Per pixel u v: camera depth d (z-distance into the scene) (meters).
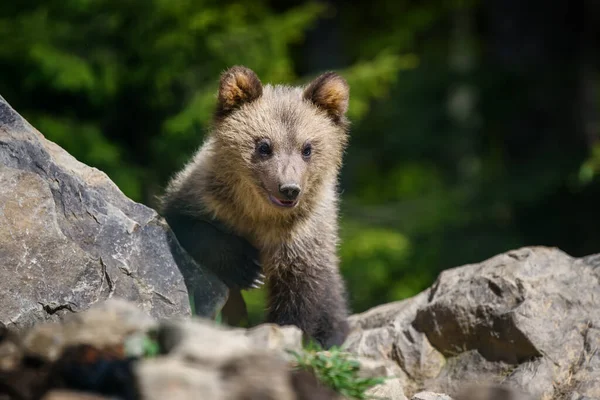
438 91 31.62
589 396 9.27
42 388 6.78
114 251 9.48
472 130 30.88
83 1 20.75
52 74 20.33
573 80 28.16
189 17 21.28
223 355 6.69
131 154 22.27
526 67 28.72
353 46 34.00
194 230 11.48
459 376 10.39
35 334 7.08
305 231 11.73
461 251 26.16
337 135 12.33
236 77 11.83
